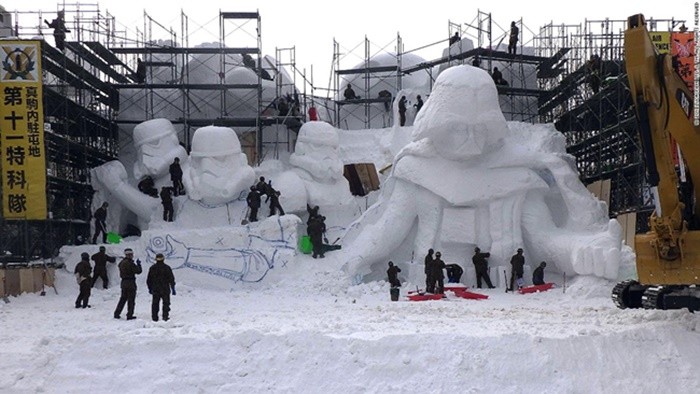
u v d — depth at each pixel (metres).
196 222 27.91
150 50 33.06
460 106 25.28
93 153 32.50
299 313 18.48
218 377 12.61
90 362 13.09
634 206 28.25
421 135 26.22
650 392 11.74
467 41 35.78
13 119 25.81
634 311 17.27
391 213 27.12
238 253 26.33
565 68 35.25
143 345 13.32
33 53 25.91
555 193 27.16
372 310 19.23
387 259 27.50
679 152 14.59
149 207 29.38
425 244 26.55
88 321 17.19
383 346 12.80
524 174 26.36
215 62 35.19
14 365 12.86
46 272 25.30
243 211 28.11
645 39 13.38
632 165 28.19
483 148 25.89
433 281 23.16
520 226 26.22
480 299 22.39
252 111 34.94
